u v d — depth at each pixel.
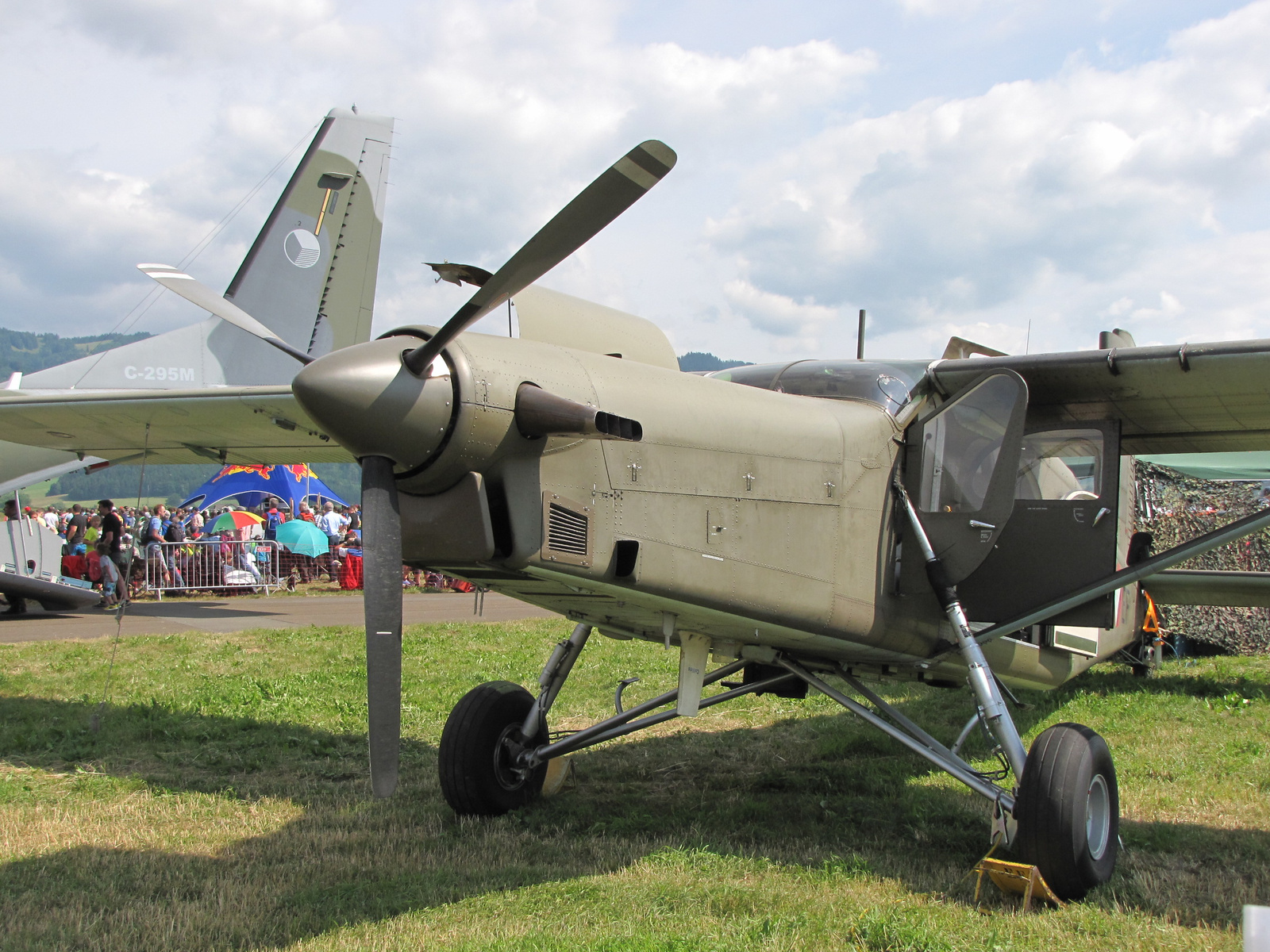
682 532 4.15
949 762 4.45
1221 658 10.65
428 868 4.05
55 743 6.41
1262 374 4.84
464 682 8.93
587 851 4.30
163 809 4.99
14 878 3.92
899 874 3.98
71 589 14.09
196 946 3.22
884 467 5.07
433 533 3.70
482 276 4.43
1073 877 3.79
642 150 3.23
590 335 4.57
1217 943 3.29
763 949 3.15
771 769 6.02
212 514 21.89
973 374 5.29
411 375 3.48
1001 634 4.93
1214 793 5.31
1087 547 5.12
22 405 9.70
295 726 7.02
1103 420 5.38
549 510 3.73
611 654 10.77
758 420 4.57
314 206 14.83
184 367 13.79
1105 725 7.15
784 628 4.58
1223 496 11.18
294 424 10.21
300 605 15.95
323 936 3.30
